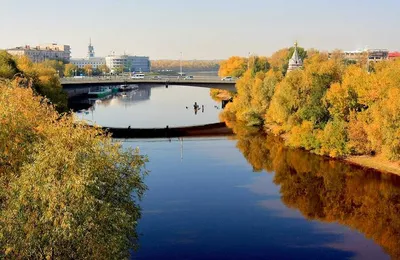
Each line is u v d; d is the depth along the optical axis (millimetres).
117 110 169625
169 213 56969
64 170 30609
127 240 32781
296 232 51312
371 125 77438
